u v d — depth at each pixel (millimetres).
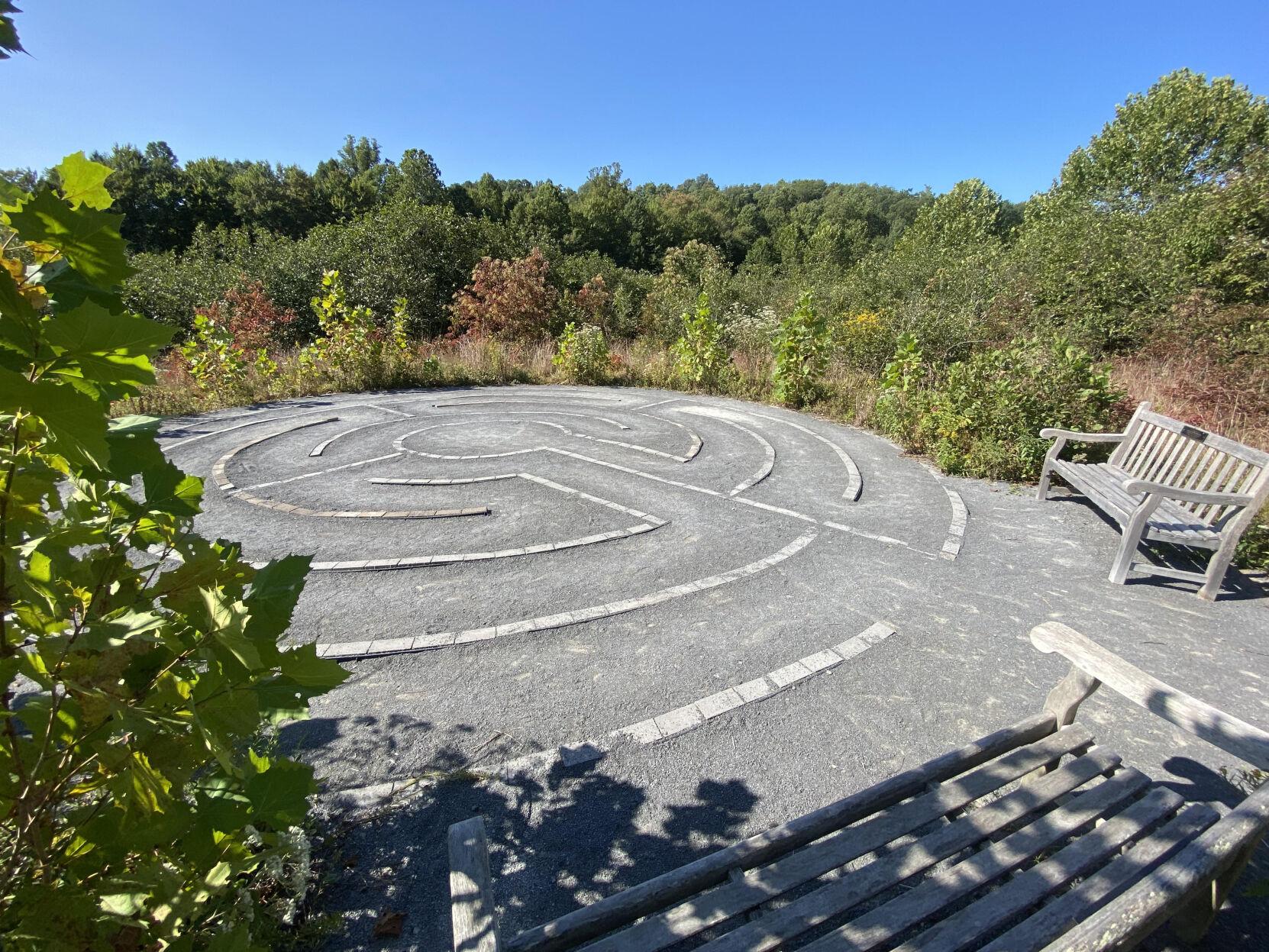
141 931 1474
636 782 3189
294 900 2375
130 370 1159
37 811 1345
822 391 12555
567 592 5059
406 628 4547
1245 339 10344
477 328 19688
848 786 3156
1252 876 2594
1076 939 1594
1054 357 8305
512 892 2619
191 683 1428
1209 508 5402
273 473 8023
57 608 1236
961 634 4500
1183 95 19672
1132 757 3346
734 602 4926
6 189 1131
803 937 2408
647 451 9148
